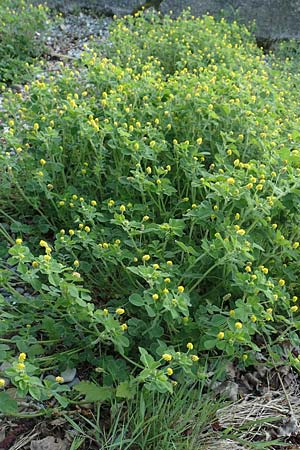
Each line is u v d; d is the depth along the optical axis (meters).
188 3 7.87
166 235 2.85
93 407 2.58
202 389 2.68
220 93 4.11
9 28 6.23
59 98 4.03
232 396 2.76
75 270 2.88
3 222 3.62
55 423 2.50
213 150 3.82
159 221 3.38
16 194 3.61
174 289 2.57
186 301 2.46
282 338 2.80
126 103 3.97
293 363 2.68
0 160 3.32
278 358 2.76
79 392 2.60
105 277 3.04
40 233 3.45
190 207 3.29
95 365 2.69
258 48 7.30
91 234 2.96
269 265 3.12
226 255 2.61
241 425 2.63
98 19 7.87
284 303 2.77
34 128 3.38
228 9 7.81
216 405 2.56
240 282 2.60
